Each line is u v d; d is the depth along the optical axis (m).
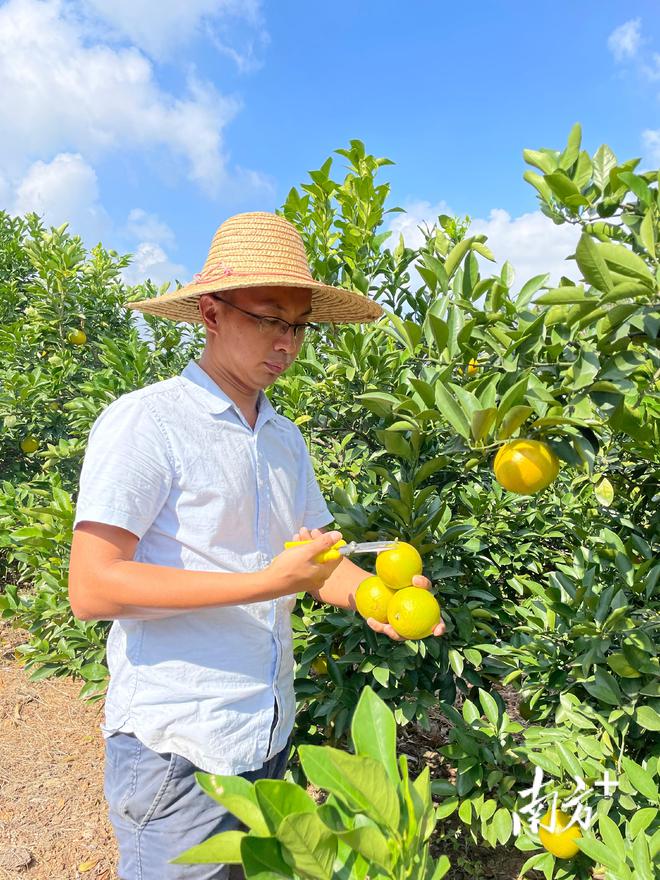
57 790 3.66
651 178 1.87
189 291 1.67
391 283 4.24
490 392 1.98
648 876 1.69
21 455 6.25
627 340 1.90
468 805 2.51
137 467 1.52
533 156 2.15
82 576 1.48
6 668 4.90
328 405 3.70
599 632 2.33
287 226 1.79
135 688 1.61
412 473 2.57
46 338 6.41
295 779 2.81
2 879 3.00
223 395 1.68
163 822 1.59
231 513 1.65
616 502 3.10
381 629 1.92
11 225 7.88
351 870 0.99
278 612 1.78
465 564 3.19
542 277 2.33
